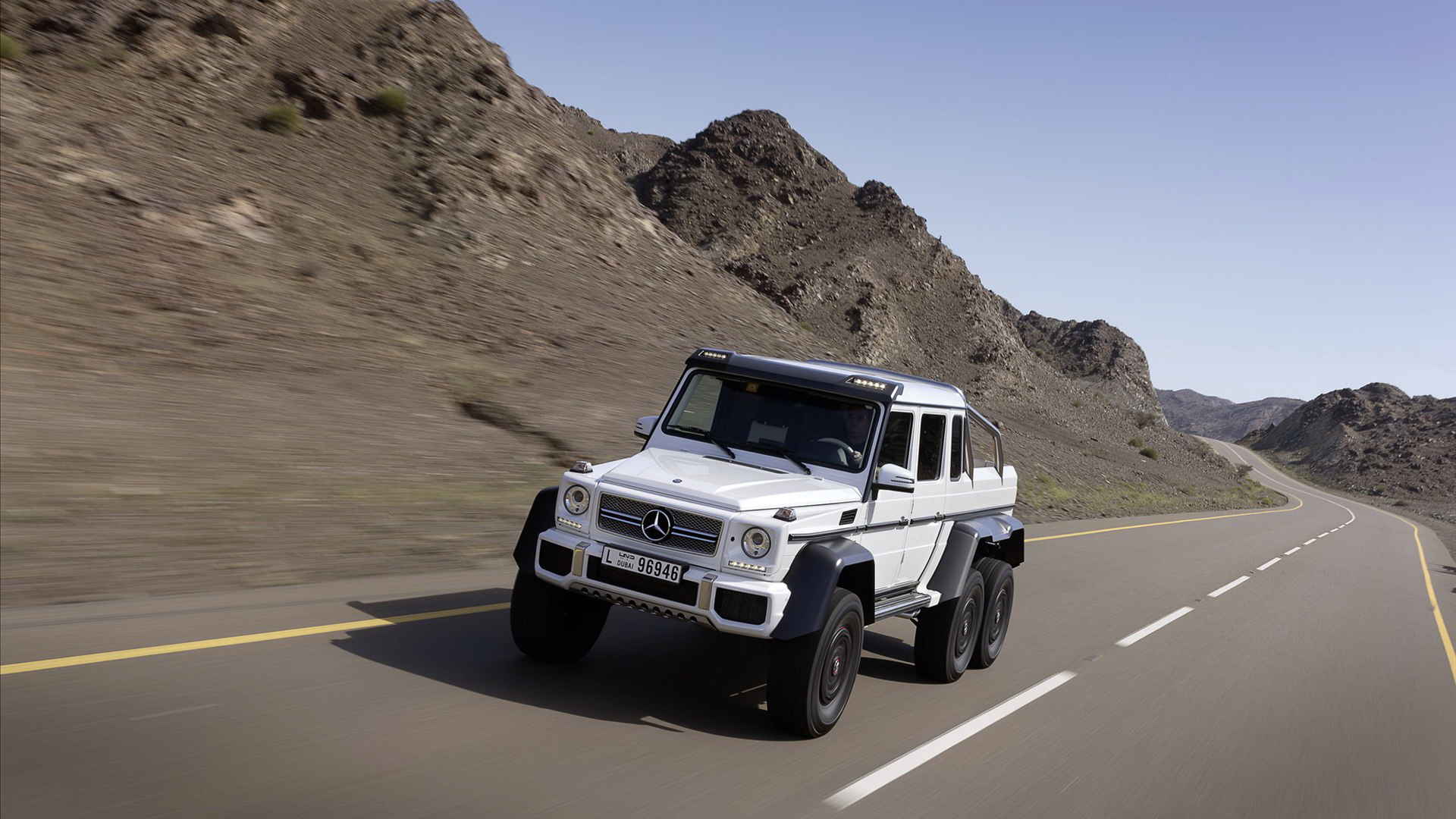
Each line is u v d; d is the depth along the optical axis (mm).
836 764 5531
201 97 23734
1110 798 5770
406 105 28625
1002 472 8789
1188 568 19266
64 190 17391
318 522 9492
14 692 4680
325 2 30297
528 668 6367
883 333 84875
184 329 14914
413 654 6266
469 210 26422
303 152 24484
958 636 7762
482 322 21516
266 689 5230
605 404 19375
